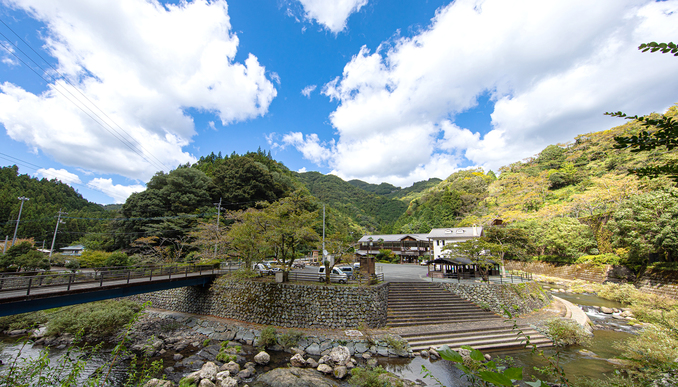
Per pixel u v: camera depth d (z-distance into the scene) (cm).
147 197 4803
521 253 3691
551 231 5206
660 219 3297
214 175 6038
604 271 4231
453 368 1725
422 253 5850
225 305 2605
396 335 2045
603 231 4697
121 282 2111
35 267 3122
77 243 6600
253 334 2188
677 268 3281
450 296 2672
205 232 3791
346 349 1861
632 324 2569
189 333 2336
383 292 2383
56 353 1905
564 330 2008
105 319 2256
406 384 1541
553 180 7981
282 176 7094
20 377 677
